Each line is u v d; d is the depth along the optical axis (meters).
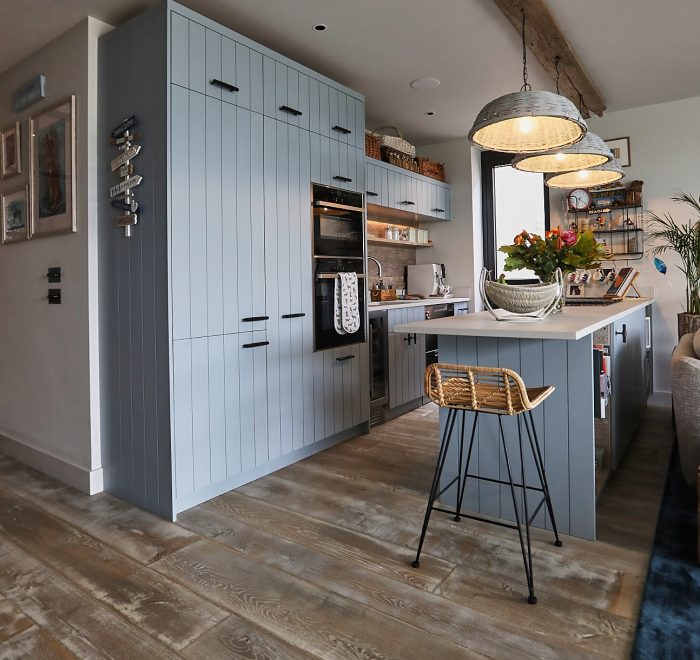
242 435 2.84
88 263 2.75
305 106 3.23
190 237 2.53
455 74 3.71
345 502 2.62
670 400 4.55
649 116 4.64
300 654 1.53
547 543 2.16
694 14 3.00
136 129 2.55
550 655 1.50
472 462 2.46
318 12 2.87
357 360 3.73
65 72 2.86
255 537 2.27
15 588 1.90
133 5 2.61
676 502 2.50
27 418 3.27
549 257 2.72
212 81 2.62
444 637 1.59
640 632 1.57
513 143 2.59
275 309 3.03
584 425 2.17
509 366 2.34
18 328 3.31
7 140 3.33
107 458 2.80
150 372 2.53
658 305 4.66
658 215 4.63
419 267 5.48
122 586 1.91
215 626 1.67
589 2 2.86
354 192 3.67
